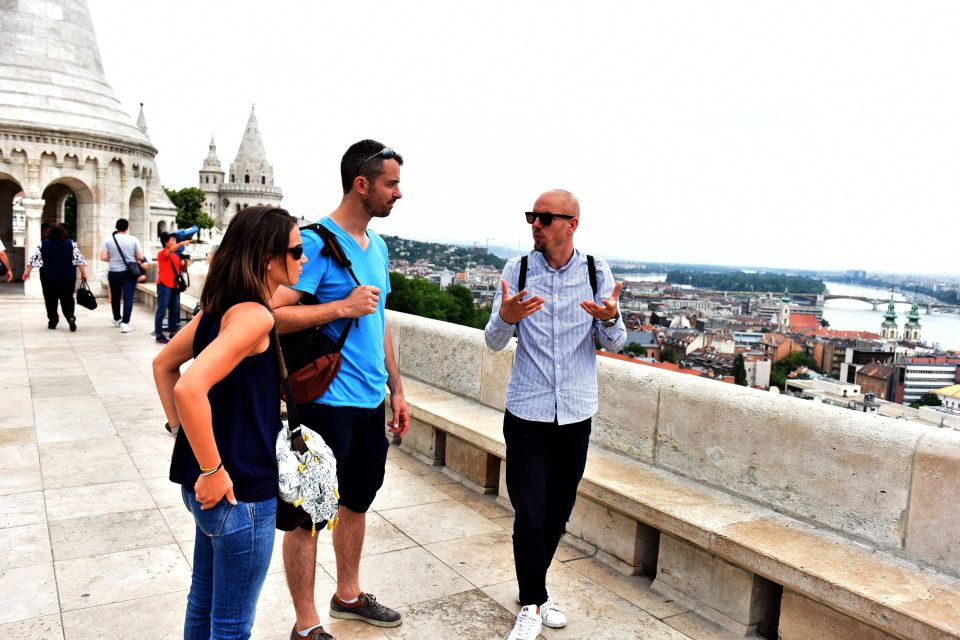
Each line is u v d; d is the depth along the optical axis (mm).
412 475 5566
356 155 3045
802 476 3383
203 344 2217
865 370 73250
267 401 2256
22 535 4176
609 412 4527
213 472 2051
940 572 2840
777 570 2945
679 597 3613
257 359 2238
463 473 5445
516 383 3297
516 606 3506
